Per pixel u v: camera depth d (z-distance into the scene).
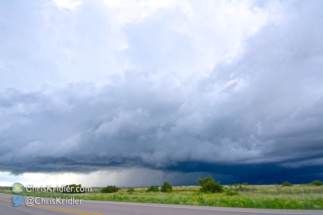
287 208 20.25
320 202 21.97
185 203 26.91
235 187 79.44
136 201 32.50
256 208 20.41
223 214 15.61
